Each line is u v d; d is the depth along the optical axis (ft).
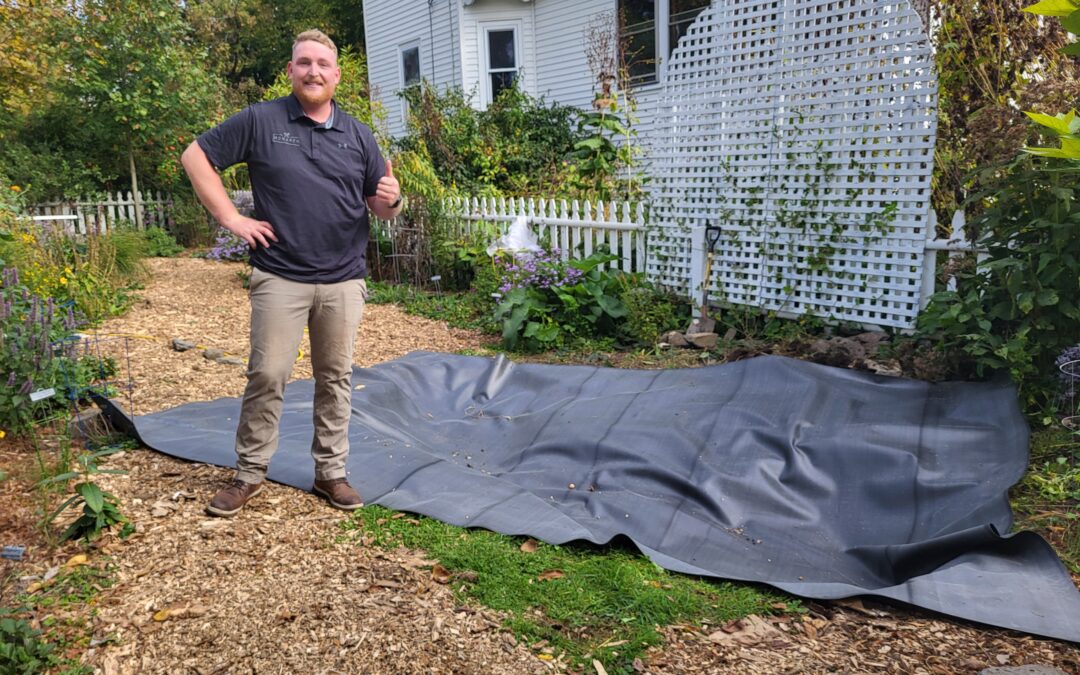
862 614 8.73
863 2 17.12
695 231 20.72
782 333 19.33
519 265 23.54
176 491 11.04
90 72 39.45
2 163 38.14
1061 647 7.92
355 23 94.07
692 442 13.10
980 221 14.32
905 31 16.67
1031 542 9.17
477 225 28.48
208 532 9.87
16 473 11.41
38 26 37.22
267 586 8.71
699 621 8.50
